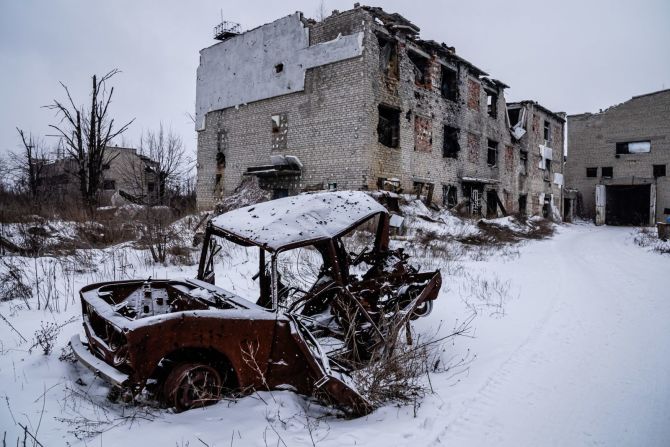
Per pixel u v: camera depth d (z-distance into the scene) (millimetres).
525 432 3605
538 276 11195
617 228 35562
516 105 33906
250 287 8242
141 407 3572
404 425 3629
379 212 5375
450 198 25688
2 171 29484
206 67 26031
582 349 5617
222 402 3699
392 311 5648
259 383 3816
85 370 4324
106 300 4598
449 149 25922
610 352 5492
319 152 20484
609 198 41969
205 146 26047
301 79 21062
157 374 3877
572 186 43031
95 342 3758
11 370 4254
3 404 3553
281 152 22000
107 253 11172
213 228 4953
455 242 17609
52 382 4012
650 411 3941
